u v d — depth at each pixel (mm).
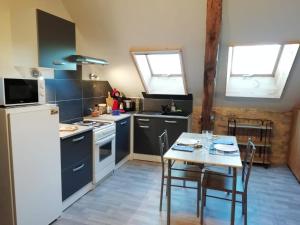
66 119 3312
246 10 2605
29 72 2453
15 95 1976
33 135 2016
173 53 3436
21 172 1923
